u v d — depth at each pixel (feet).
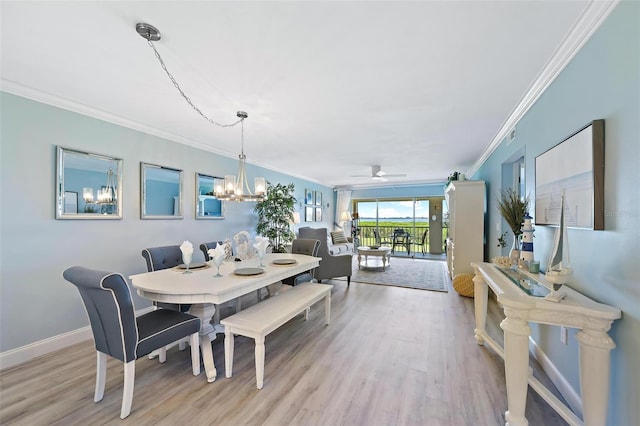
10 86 7.33
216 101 8.42
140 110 9.19
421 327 9.73
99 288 5.14
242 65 6.44
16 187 7.54
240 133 11.71
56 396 6.06
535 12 4.72
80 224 8.87
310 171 21.44
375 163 18.20
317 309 11.62
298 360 7.55
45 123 8.07
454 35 5.34
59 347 8.28
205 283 6.95
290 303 8.07
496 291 5.68
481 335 8.27
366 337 8.96
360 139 12.50
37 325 7.89
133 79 7.13
